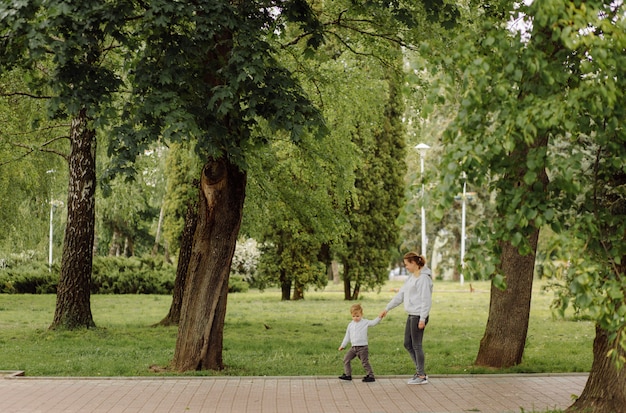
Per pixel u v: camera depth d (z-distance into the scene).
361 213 37.44
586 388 9.24
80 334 19.16
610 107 6.15
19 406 9.98
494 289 14.11
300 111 11.66
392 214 38.38
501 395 10.94
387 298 40.09
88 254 20.23
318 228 21.73
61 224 40.38
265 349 17.33
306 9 12.66
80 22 10.58
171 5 10.50
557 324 24.75
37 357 15.29
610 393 8.95
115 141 11.06
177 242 41.44
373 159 37.62
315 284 37.94
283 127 11.56
